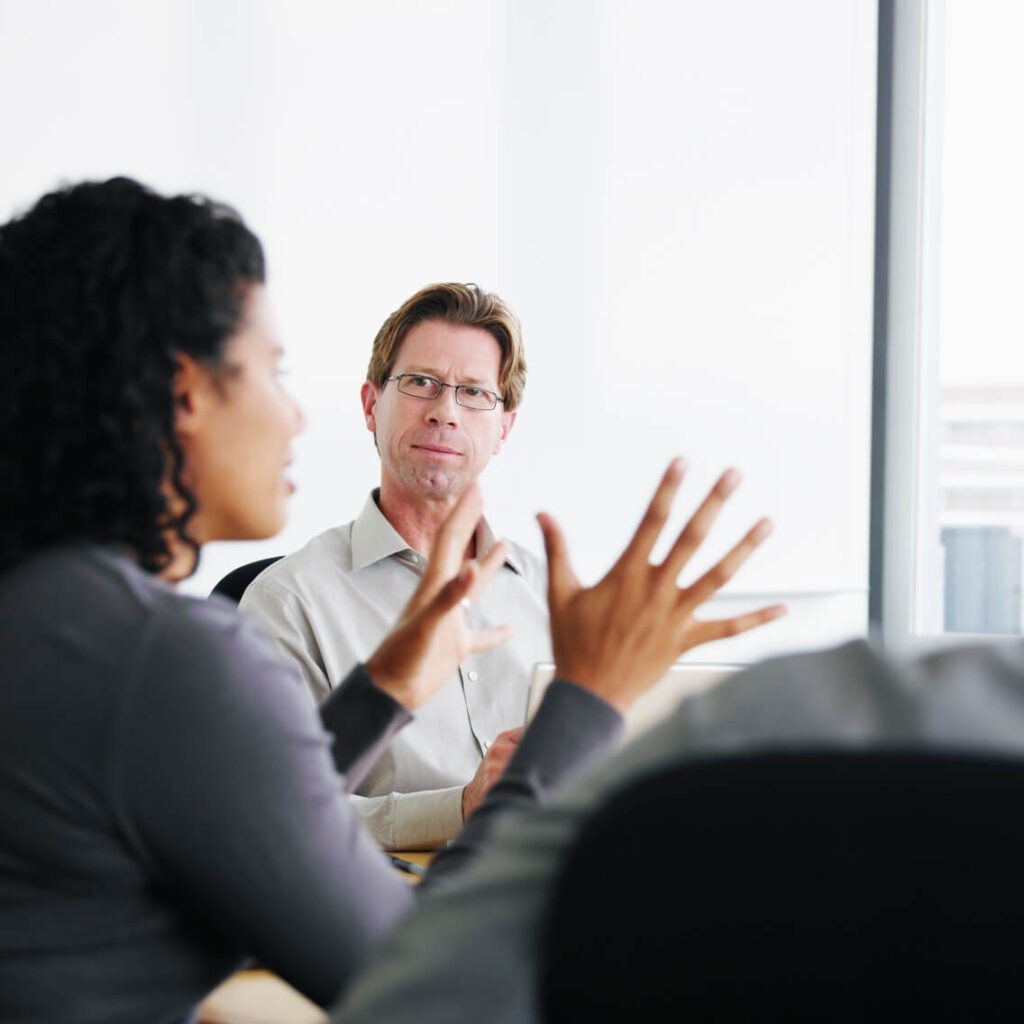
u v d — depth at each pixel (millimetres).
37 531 881
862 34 3793
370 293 3414
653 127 3645
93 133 3176
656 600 865
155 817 793
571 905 383
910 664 441
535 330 3543
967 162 3945
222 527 986
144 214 915
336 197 3385
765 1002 375
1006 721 390
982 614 4008
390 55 3426
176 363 906
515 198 3537
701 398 3678
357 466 3389
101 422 872
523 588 2238
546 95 3561
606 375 3598
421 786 2027
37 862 799
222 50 3279
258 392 956
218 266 925
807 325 3764
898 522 3990
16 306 882
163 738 791
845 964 368
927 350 3975
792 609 3707
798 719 405
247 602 2143
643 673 872
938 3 3918
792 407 3750
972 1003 363
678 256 3666
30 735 790
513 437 3516
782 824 365
